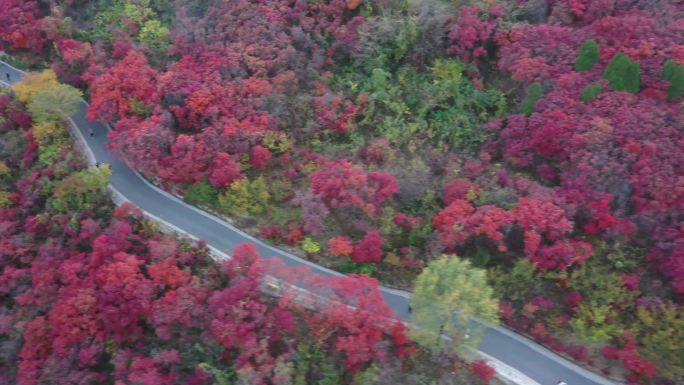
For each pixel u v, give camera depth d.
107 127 62.88
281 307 42.31
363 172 49.81
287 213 52.44
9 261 51.03
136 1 70.19
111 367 45.62
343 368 41.91
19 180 56.88
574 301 44.75
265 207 52.72
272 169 54.94
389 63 61.84
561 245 44.31
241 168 52.84
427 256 48.34
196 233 52.38
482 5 60.91
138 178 57.59
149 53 63.31
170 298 43.16
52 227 51.66
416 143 55.84
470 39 58.44
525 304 45.44
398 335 40.81
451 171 53.03
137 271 44.97
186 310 42.56
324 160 54.22
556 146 49.72
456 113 57.34
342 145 56.31
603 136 48.25
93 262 46.41
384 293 47.78
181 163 51.69
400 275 48.66
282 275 43.28
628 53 53.31
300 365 41.72
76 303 43.94
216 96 55.12
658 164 46.25
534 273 46.06
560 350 43.75
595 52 53.25
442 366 42.16
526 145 51.47
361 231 49.62
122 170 58.38
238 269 44.28
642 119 49.09
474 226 45.66
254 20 60.97
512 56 56.69
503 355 44.16
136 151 52.25
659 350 41.69
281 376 39.19
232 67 57.56
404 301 47.28
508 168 53.38
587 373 43.12
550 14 60.59
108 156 59.69
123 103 57.16
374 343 39.81
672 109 50.41
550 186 51.00
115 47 63.19
